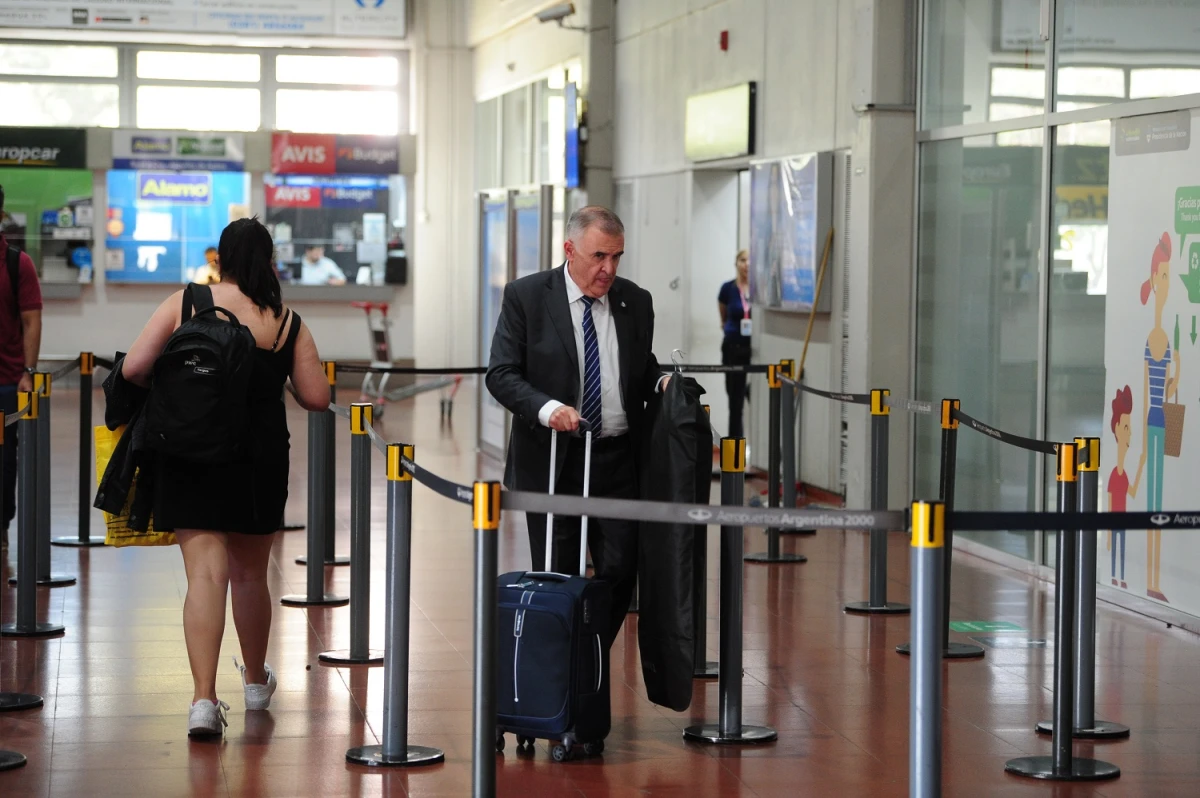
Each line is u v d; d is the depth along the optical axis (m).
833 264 10.85
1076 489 4.98
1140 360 7.43
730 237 13.32
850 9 10.41
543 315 5.02
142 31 20.58
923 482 9.96
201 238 21.84
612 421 5.01
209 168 21.59
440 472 12.88
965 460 9.34
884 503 7.23
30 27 20.33
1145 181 7.36
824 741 5.19
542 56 17.38
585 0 15.25
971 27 9.20
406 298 22.44
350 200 22.20
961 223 9.37
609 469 5.04
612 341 5.04
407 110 22.64
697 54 13.14
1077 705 5.38
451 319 22.17
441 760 4.91
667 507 3.81
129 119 22.02
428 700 5.66
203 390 4.83
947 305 9.57
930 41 9.73
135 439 4.92
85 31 20.69
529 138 18.06
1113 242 7.64
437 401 20.30
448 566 8.52
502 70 19.64
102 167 21.33
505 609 4.82
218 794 4.54
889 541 9.54
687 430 4.83
